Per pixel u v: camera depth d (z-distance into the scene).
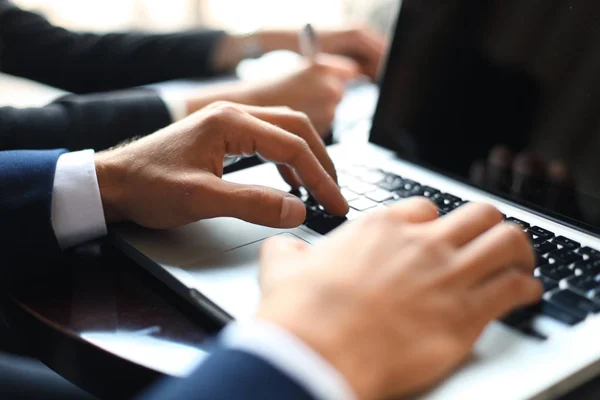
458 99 0.67
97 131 0.73
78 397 0.58
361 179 0.66
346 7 1.39
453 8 0.69
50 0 1.79
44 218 0.48
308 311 0.30
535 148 0.59
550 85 0.59
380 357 0.29
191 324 0.41
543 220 0.57
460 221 0.39
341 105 1.00
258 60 1.18
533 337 0.36
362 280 0.32
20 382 0.60
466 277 0.35
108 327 0.40
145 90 0.91
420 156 0.71
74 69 1.13
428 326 0.32
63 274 0.48
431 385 0.32
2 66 1.20
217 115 0.53
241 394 0.26
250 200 0.48
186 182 0.48
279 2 1.62
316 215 0.55
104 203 0.51
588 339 0.36
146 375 0.36
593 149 0.54
